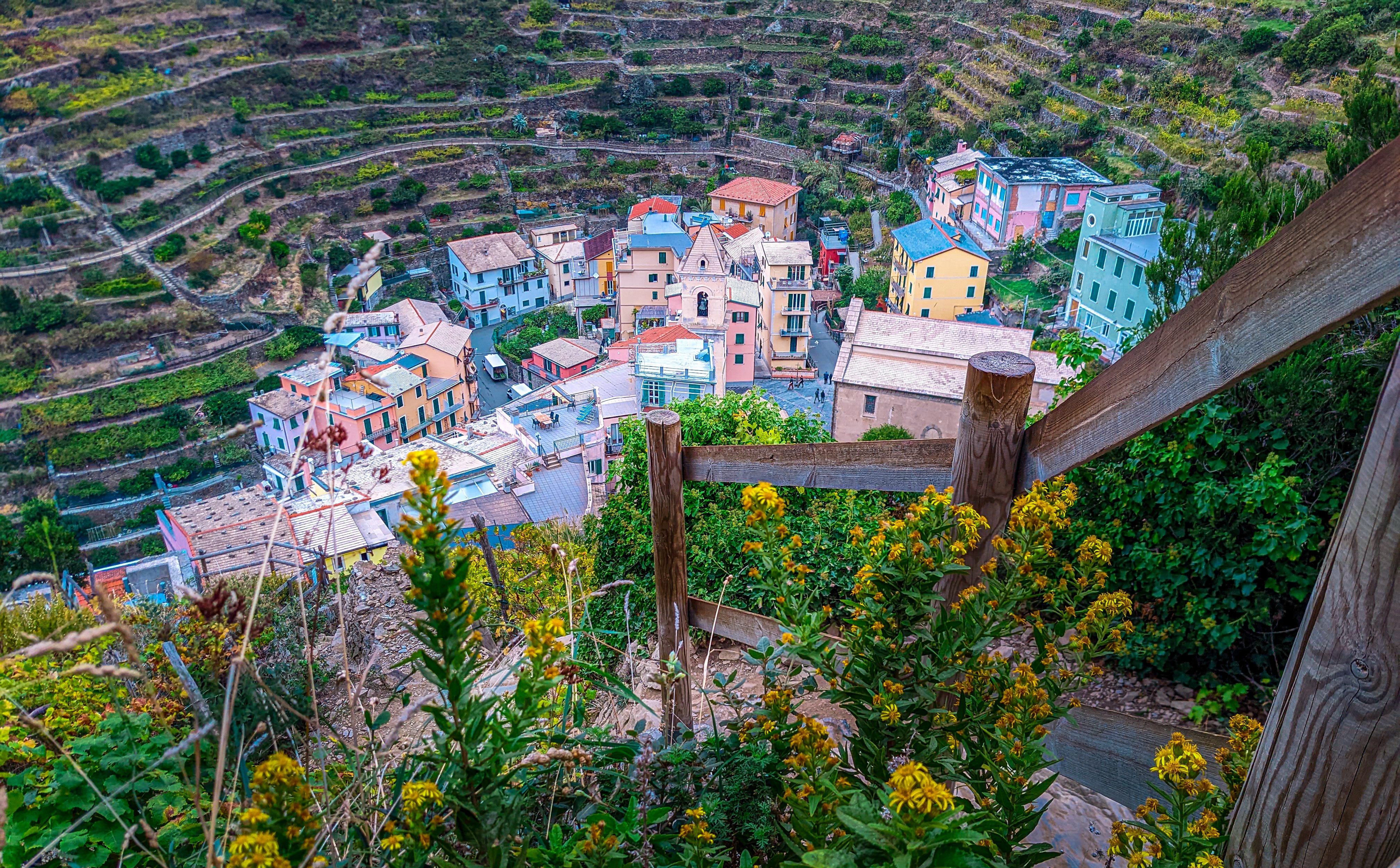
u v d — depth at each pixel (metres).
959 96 63.62
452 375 47.91
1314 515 4.43
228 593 1.81
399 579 7.92
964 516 2.03
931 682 2.08
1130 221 35.38
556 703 2.49
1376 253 1.34
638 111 76.44
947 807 1.40
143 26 69.12
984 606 2.08
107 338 51.06
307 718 2.17
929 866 1.44
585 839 1.94
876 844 1.49
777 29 80.00
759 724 2.45
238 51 71.25
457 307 61.81
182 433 48.00
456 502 24.16
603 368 37.91
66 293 52.72
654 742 2.86
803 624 2.18
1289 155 38.19
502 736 1.73
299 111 70.00
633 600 6.21
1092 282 35.44
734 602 5.94
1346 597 1.36
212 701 2.56
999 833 1.84
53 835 2.45
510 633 5.06
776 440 7.79
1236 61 49.12
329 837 1.95
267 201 62.97
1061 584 2.19
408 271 63.62
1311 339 1.47
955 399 21.41
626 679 4.01
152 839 2.06
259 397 45.22
